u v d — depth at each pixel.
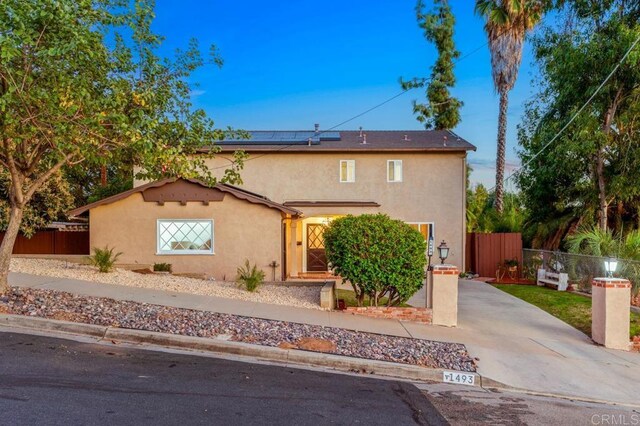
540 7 20.86
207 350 7.36
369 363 7.22
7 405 4.74
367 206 19.80
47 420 4.46
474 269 20.55
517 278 19.45
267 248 15.66
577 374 7.75
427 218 20.36
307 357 7.26
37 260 14.96
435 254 20.28
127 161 11.07
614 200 18.78
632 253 14.33
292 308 10.68
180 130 10.51
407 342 8.61
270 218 15.67
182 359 6.78
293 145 20.44
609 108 17.39
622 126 17.30
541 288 16.58
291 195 20.38
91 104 8.07
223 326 8.34
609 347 9.66
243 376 6.26
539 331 10.62
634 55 15.22
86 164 12.57
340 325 9.37
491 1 25.28
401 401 5.90
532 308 13.10
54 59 7.98
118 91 8.49
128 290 10.93
